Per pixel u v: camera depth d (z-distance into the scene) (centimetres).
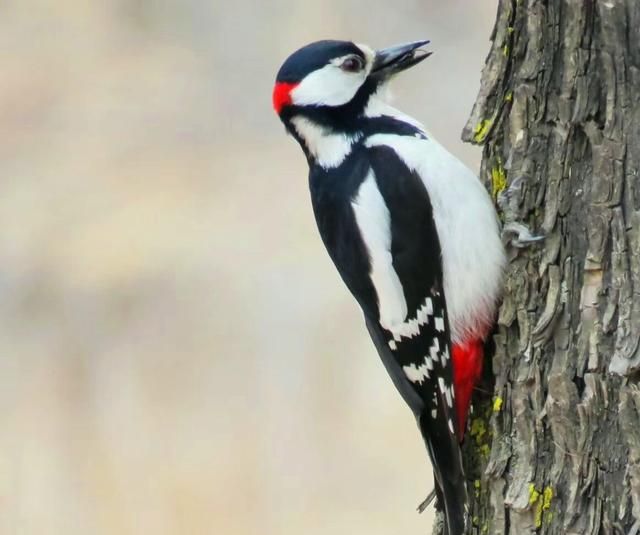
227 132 1675
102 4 1788
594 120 708
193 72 1733
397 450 1230
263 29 1727
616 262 693
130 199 1579
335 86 794
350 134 794
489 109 759
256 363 1359
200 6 1761
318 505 1202
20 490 1246
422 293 762
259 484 1227
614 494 691
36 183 1605
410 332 769
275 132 1678
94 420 1326
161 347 1405
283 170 1614
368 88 805
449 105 1541
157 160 1639
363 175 779
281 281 1441
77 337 1431
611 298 695
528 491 717
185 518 1206
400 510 1187
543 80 727
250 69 1719
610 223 695
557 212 721
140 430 1307
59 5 1789
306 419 1284
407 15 1647
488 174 769
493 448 739
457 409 752
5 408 1346
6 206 1573
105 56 1761
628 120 693
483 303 747
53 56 1759
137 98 1714
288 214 1545
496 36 754
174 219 1552
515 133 739
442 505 761
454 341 755
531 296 728
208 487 1227
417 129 795
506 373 739
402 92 1551
